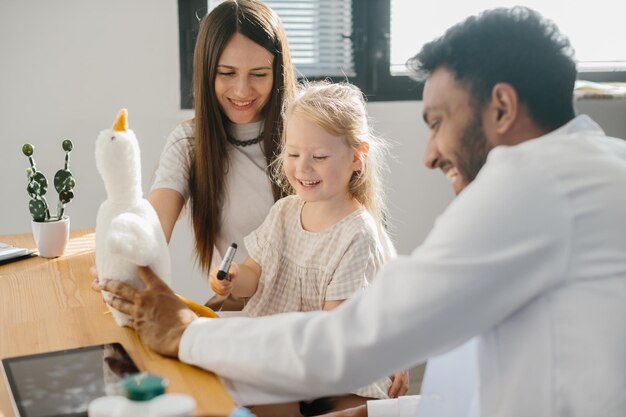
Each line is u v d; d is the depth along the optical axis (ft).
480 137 3.14
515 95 3.06
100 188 8.94
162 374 3.31
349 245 4.89
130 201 3.99
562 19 10.06
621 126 9.91
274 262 5.25
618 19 10.16
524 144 2.99
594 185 2.84
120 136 3.95
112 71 8.75
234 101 5.68
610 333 2.80
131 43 8.75
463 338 2.91
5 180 8.70
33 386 3.22
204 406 3.01
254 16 5.59
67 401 3.08
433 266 2.81
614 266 2.81
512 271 2.78
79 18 8.57
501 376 2.99
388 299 2.88
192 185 5.87
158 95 8.93
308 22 9.37
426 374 3.47
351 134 4.99
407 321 2.84
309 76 9.43
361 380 3.01
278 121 5.83
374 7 9.46
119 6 8.65
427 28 9.67
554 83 3.08
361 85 9.57
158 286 3.69
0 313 4.18
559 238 2.79
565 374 2.85
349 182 5.20
